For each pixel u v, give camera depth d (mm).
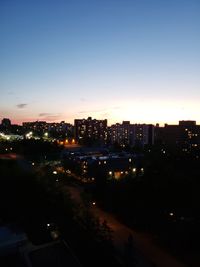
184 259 27594
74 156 72688
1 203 33062
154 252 28969
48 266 21078
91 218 31297
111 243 27906
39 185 38531
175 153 74688
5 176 39062
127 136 153500
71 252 23281
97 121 167750
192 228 30516
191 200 34188
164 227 32594
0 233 25000
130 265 25469
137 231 34250
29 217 30375
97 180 48688
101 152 82438
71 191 51188
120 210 39000
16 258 21719
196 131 136750
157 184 37938
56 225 29938
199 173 43969
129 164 64375
